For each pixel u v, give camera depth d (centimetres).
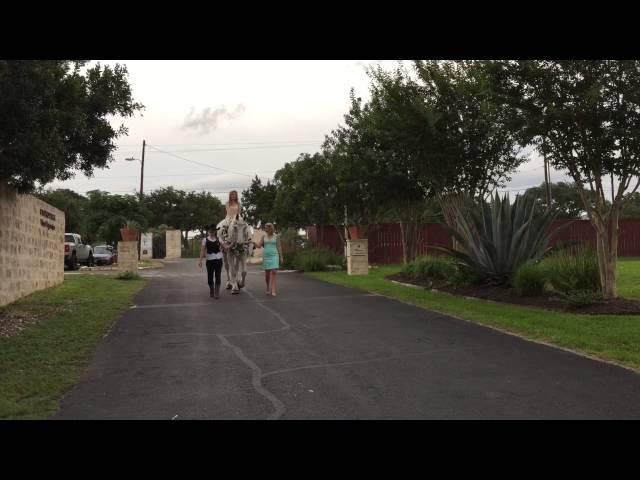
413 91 1566
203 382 642
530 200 1443
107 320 1079
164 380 652
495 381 624
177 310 1223
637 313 1010
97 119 1266
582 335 841
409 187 2100
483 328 950
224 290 1641
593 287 1169
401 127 1558
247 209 5031
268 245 1480
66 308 1251
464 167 1609
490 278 1411
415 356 751
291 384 629
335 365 710
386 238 3028
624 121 1056
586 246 1327
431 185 1831
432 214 2559
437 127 1555
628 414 514
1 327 980
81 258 3131
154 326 1019
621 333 841
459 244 1614
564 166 1145
